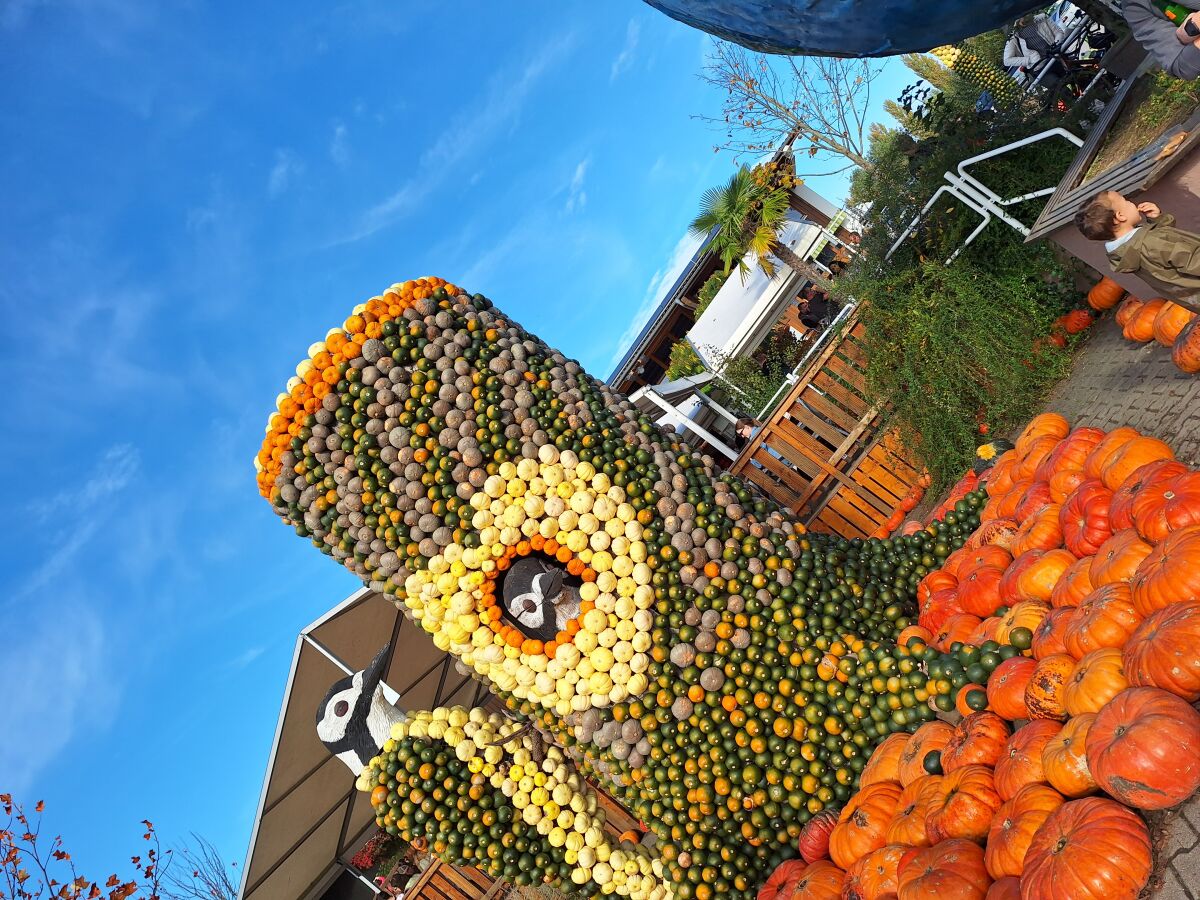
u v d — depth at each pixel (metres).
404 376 5.62
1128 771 2.75
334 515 5.54
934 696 4.52
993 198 7.16
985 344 7.32
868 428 9.02
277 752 9.07
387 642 9.95
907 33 2.80
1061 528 4.90
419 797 5.75
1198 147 4.20
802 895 4.22
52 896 8.14
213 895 10.60
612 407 5.98
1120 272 4.68
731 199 13.92
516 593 5.32
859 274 8.64
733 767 5.16
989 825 3.43
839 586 5.61
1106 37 8.58
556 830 5.68
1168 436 4.75
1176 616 3.01
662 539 5.42
